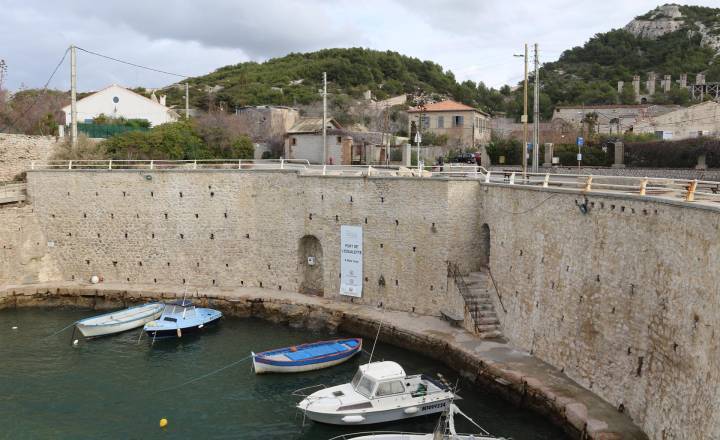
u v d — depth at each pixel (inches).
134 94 3093.0
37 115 3016.7
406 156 2261.3
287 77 5290.4
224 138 2500.0
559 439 928.9
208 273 1819.6
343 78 5334.6
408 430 1011.9
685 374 745.0
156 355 1358.3
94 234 1876.2
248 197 1771.7
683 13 7121.1
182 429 1019.3
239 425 1032.8
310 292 1738.4
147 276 1856.5
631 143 2192.4
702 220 730.2
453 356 1233.4
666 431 775.7
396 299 1552.7
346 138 2679.6
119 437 991.6
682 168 2054.6
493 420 1003.3
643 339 867.4
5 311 1710.1
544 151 2455.7
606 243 967.0
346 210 1627.7
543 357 1141.7
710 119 2824.8
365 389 1058.1
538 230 1170.6
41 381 1213.7
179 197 1817.2
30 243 1867.6
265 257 1775.3
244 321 1620.3
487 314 1334.9
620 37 6515.8
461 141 3302.2
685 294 763.4
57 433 1002.1
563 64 6466.5
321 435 999.0
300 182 1705.2
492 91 6013.8
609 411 908.6
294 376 1238.3
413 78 5821.9
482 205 1461.6
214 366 1291.8
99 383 1205.1
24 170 2094.0
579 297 1033.5
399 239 1539.1
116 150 2237.9
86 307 1758.1
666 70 5565.9
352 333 1494.8
